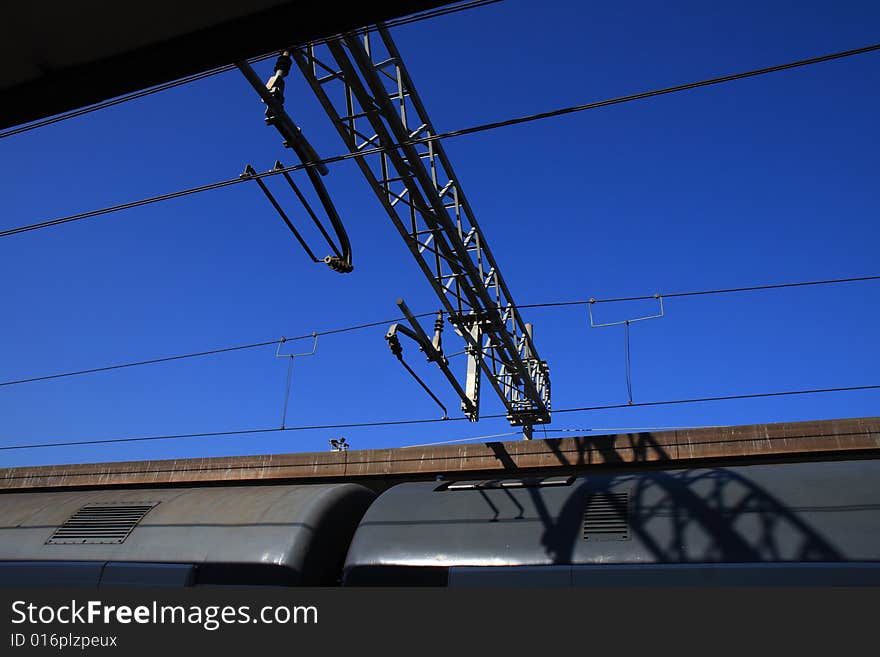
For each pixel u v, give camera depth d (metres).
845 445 9.60
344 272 9.45
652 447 10.43
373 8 3.69
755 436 10.06
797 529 6.16
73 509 9.21
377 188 11.13
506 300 15.21
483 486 7.98
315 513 8.23
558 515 7.16
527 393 16.55
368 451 12.15
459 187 12.33
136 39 3.96
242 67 7.85
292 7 3.76
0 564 8.56
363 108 10.24
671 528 6.59
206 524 8.34
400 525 7.70
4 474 14.45
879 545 5.80
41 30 3.88
